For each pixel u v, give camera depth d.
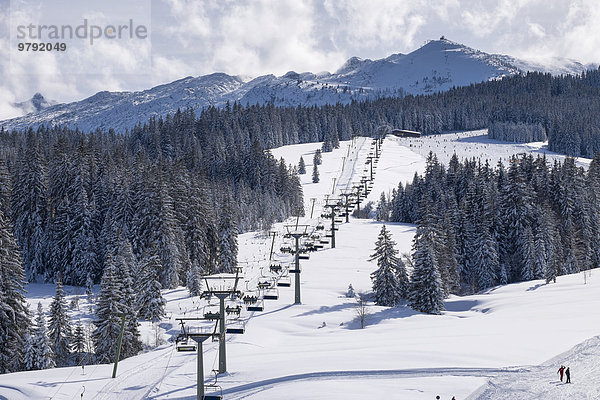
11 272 64.62
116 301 66.81
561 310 72.38
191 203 106.62
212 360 58.59
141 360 60.03
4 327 62.44
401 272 88.19
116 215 104.31
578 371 48.75
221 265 107.31
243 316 79.69
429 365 52.09
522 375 48.97
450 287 96.69
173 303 86.69
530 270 103.06
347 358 55.31
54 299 67.12
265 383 49.75
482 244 102.88
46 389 50.16
